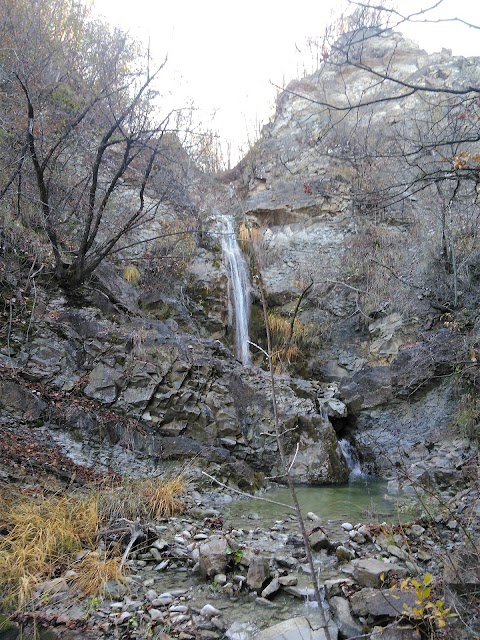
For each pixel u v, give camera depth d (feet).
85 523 13.76
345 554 13.21
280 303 40.22
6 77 27.78
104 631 9.92
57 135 28.71
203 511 17.34
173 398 23.94
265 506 19.57
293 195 46.01
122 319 26.86
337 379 34.68
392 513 18.61
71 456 19.19
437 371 29.50
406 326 34.14
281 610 10.82
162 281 34.53
